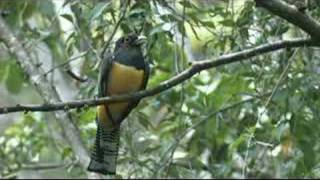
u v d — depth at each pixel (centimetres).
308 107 1199
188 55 1409
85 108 918
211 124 1398
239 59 922
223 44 1161
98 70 1202
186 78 922
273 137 1188
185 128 1353
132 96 916
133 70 1030
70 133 1371
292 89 1168
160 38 1085
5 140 1609
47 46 1430
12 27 1382
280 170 1430
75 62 1397
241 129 1347
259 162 1417
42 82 1284
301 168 1245
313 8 1031
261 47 927
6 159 1578
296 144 1302
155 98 1393
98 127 1040
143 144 1445
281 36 1170
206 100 1362
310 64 1213
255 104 1262
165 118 1414
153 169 1380
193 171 1426
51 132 1583
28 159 1592
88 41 1227
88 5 1166
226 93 1338
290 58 1157
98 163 1040
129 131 1360
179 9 1241
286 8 902
